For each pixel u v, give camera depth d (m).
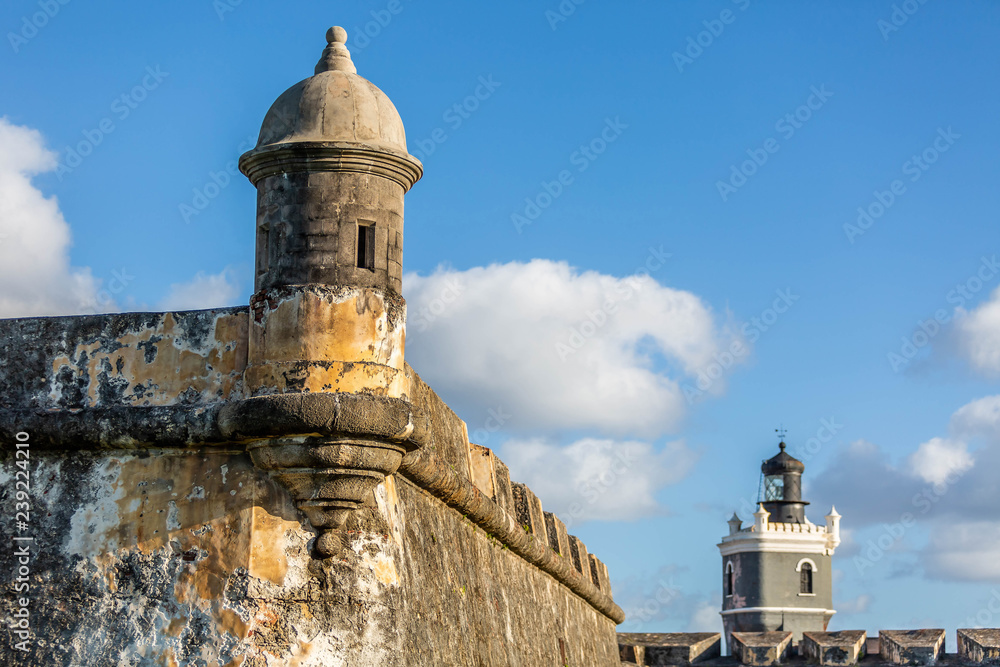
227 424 10.24
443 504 14.14
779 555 61.44
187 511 10.54
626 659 44.81
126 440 10.62
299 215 10.48
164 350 10.86
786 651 47.84
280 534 10.38
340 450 10.15
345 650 10.28
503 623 16.17
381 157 10.56
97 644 10.35
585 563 25.86
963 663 41.12
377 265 10.57
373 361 10.38
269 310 10.42
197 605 10.29
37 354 11.01
